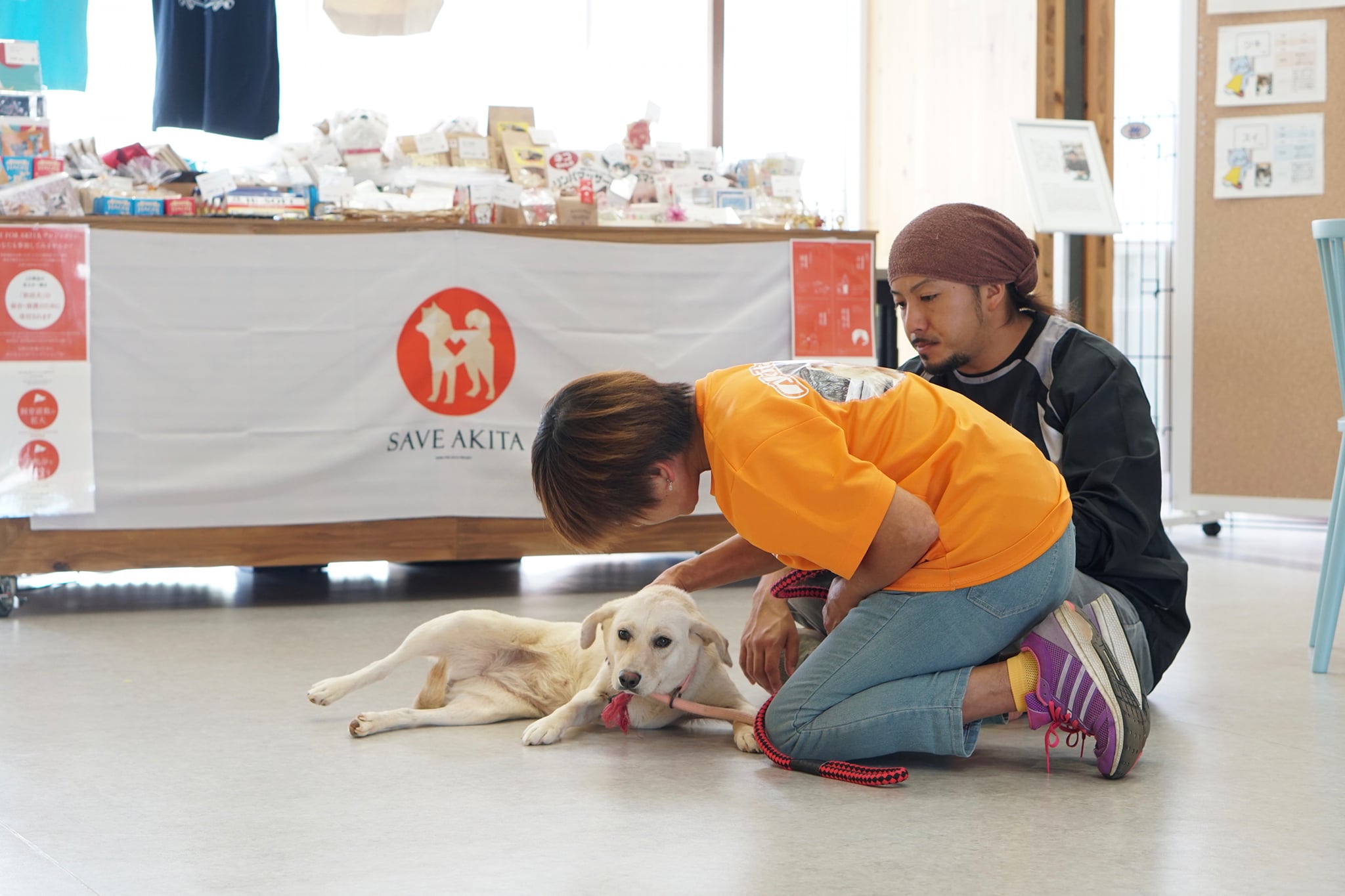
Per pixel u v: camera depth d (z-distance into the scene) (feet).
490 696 7.16
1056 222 14.51
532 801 5.47
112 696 7.58
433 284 11.55
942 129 18.62
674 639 6.48
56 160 11.44
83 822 5.13
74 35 14.33
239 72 14.44
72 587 12.32
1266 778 5.90
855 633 5.88
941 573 5.69
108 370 10.83
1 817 5.21
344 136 13.37
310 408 11.32
